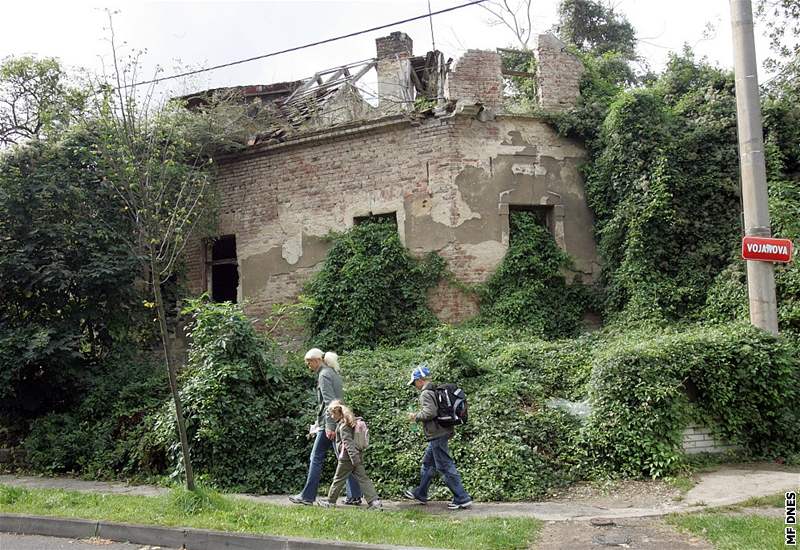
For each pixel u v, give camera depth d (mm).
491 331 12844
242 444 9133
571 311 14148
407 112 14250
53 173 11750
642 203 13297
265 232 15656
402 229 14219
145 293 13469
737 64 10234
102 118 10477
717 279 12539
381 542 6031
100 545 6750
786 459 9109
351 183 14828
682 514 6750
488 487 7957
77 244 11898
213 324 9680
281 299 15305
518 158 14391
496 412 9039
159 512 7215
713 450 9172
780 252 9828
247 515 6996
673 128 13805
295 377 10211
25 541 6949
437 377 10086
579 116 14641
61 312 12062
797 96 14086
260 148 15758
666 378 8883
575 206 14648
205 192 14906
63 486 9539
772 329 9781
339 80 18484
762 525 6168
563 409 9383
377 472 8633
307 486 7926
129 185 9406
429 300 13898
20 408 11828
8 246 11648
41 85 13555
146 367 12609
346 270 13930
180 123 14500
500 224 14102
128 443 10273
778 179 12805
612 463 8492
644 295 12938
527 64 17531
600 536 6203
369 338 13562
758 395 9320
